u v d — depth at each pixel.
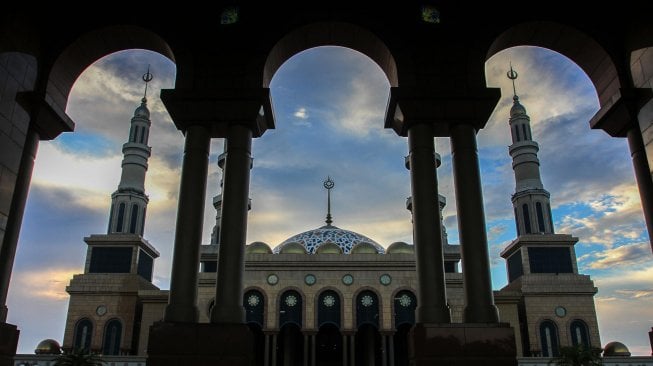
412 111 16.70
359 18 17.64
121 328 55.41
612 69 17.64
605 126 18.05
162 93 16.81
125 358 28.42
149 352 14.34
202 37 17.70
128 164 66.12
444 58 17.33
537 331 54.44
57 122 17.81
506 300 55.31
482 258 15.40
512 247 62.34
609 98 17.91
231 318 14.97
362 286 55.00
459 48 17.45
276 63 18.56
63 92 18.50
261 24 17.75
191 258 15.56
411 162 16.52
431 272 15.30
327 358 66.12
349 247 66.62
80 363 27.86
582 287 56.09
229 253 15.56
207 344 14.46
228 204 16.05
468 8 17.94
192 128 16.83
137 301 56.62
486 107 16.75
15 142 16.27
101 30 17.81
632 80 17.11
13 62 16.16
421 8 17.86
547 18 17.67
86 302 56.53
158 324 14.61
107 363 28.44
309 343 65.38
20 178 16.44
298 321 53.97
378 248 68.00
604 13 17.91
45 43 17.72
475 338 14.34
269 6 17.97
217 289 15.34
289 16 17.72
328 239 68.19
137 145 66.94
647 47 16.42
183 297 15.18
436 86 16.97
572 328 54.75
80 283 57.06
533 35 18.23
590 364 33.78
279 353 62.56
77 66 18.58
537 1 17.89
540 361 34.66
